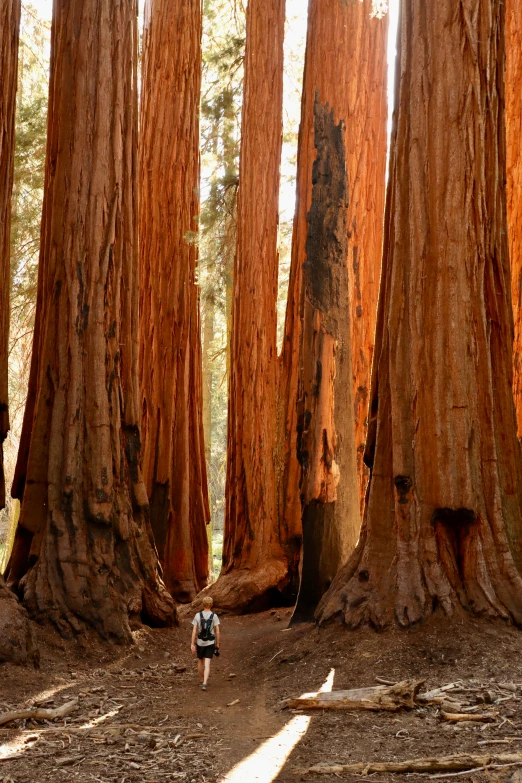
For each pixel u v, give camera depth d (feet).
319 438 39.01
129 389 38.19
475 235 30.91
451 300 30.35
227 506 55.57
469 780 16.12
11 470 72.02
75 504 35.17
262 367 55.06
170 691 26.91
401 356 31.24
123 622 33.53
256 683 27.45
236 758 18.49
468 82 31.12
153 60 58.13
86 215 37.37
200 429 60.23
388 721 20.63
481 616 27.45
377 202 47.73
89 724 22.08
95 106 37.81
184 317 56.65
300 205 49.32
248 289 55.88
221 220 64.64
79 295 36.88
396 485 30.14
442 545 29.01
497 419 30.71
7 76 35.83
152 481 54.29
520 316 41.88
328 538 38.17
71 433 35.76
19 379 71.20
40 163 66.74
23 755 19.01
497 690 21.99
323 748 18.85
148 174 57.47
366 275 47.09
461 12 31.27
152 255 56.75
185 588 53.36
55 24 39.11
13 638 28.40
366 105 46.60
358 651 27.09
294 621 38.22
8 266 36.60
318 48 45.80
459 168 30.78
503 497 30.01
